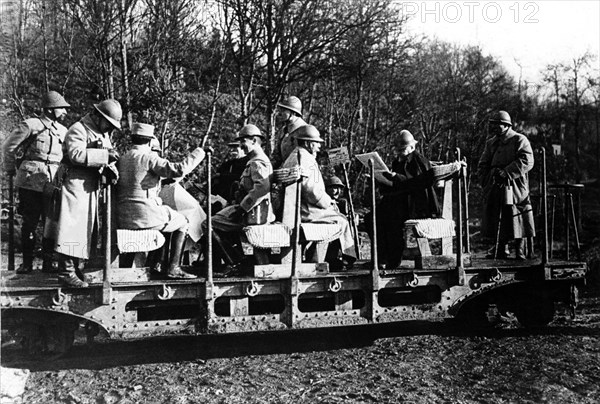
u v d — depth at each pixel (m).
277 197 7.31
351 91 23.75
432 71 26.48
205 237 6.68
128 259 6.77
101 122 6.58
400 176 7.92
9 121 12.43
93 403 5.57
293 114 8.30
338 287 6.73
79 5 14.55
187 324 6.28
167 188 7.22
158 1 15.45
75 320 6.19
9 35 7.13
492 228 8.63
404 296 7.58
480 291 7.36
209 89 19.94
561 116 34.66
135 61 16.06
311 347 7.61
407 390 5.89
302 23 18.53
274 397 5.70
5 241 12.66
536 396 5.73
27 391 5.80
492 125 8.82
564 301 8.05
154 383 6.10
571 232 17.89
